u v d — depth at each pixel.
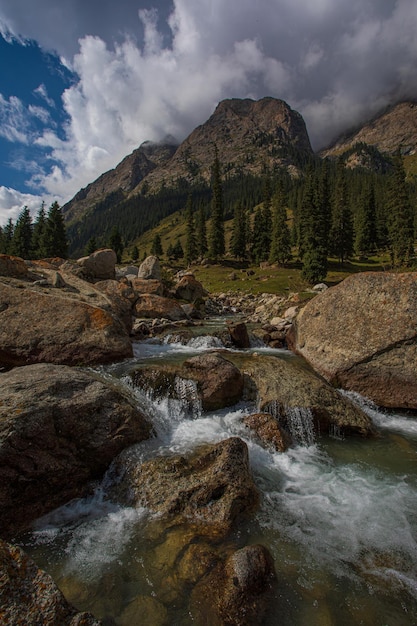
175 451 9.59
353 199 130.38
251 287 72.38
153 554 6.48
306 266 68.56
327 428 12.16
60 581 5.91
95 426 8.99
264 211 103.75
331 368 15.42
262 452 10.36
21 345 14.46
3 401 8.16
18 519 7.13
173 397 12.64
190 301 48.94
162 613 5.32
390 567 6.42
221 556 6.36
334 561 6.52
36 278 20.72
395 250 73.12
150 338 23.42
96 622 4.21
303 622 5.28
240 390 13.31
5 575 4.22
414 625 5.38
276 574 6.08
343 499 8.47
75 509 7.82
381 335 14.54
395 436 12.12
